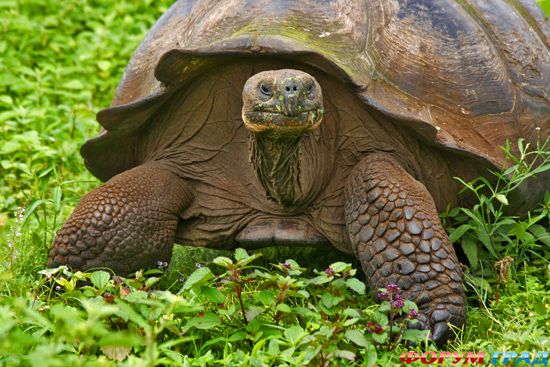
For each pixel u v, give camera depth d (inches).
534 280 296.4
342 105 296.0
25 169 398.3
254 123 267.7
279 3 306.0
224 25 308.8
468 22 317.4
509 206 314.0
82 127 464.8
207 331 251.0
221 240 312.2
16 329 241.4
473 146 296.0
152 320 237.3
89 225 295.0
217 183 309.9
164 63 286.8
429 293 268.1
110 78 537.3
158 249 302.2
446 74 305.4
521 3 360.2
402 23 309.3
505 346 241.8
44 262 321.1
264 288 253.1
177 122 310.2
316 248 339.9
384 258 275.1
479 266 309.3
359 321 256.4
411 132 295.4
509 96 314.7
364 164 293.3
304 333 235.1
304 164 292.4
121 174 309.6
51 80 526.6
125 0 606.9
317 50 285.0
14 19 557.0
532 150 318.0
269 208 305.6
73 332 199.8
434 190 305.1
